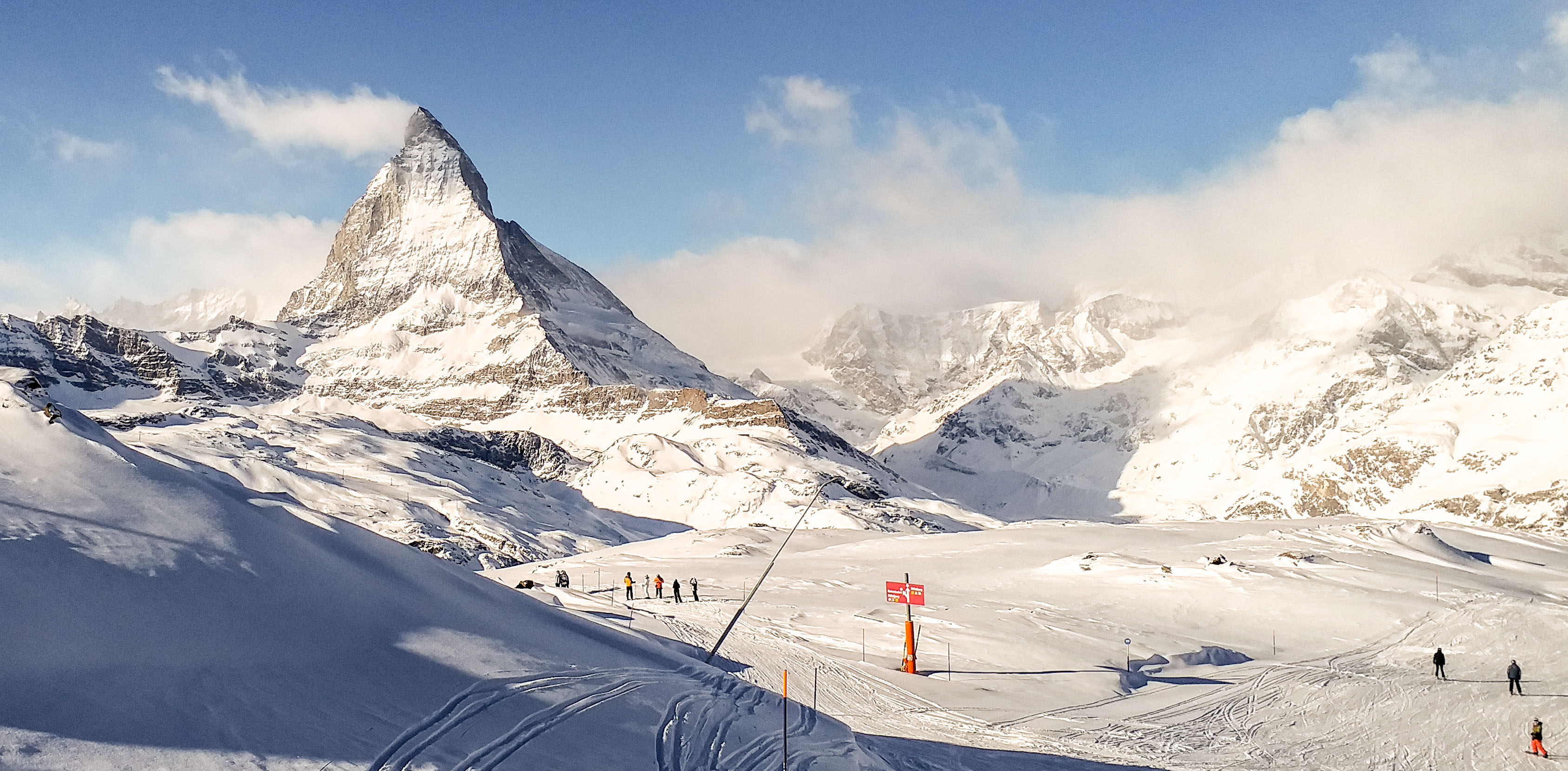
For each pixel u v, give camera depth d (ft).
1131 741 133.49
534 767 70.18
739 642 177.37
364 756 65.05
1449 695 170.40
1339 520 481.87
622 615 185.47
